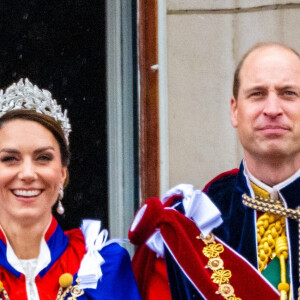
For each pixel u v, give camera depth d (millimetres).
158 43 11789
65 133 9531
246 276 9305
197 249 9492
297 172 9344
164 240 9555
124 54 11992
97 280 9234
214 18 11812
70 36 12148
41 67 12172
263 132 9164
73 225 12172
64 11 12148
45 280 9211
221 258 9414
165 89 11789
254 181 9461
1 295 9047
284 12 11742
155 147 11844
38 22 12172
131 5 11969
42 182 9172
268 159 9258
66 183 9547
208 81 11789
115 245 9555
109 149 12055
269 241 9383
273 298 9195
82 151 12125
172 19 11789
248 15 11789
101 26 12078
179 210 9742
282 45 9516
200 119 11781
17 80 12172
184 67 11789
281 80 9211
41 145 9164
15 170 9125
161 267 9648
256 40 11758
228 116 11766
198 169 11766
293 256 9297
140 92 11906
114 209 12039
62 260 9336
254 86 9258
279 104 9164
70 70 12148
